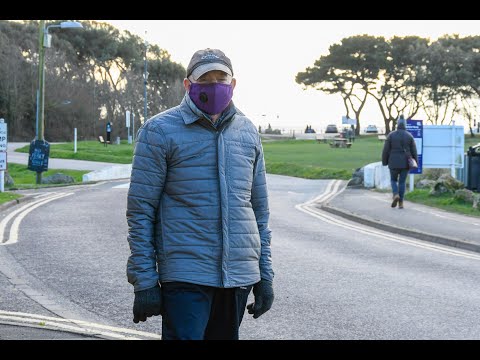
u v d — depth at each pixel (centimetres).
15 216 1725
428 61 10406
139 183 416
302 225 1639
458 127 2223
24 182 3459
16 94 7969
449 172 2475
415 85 10438
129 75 8862
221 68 418
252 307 444
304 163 4456
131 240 417
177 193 416
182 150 414
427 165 2238
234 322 426
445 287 930
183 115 420
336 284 943
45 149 3138
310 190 2752
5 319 754
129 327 728
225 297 425
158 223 421
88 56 10144
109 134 6625
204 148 418
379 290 906
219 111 420
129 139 6938
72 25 3162
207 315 414
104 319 762
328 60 11138
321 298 857
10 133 8025
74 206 1977
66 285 933
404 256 1200
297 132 12000
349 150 6028
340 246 1307
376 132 12288
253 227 427
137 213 417
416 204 1994
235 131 428
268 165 4106
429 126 2228
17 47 8212
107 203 2070
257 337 688
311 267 1072
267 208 449
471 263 1136
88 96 8462
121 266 1067
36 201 2138
